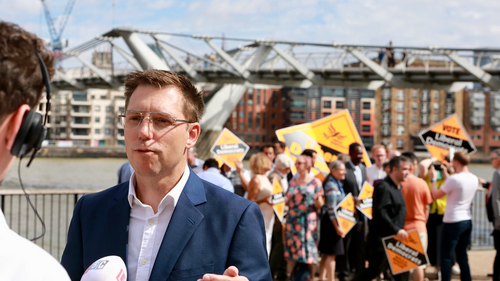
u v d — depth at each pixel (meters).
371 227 5.56
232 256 1.74
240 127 116.19
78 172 65.06
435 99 120.69
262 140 117.12
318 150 8.68
